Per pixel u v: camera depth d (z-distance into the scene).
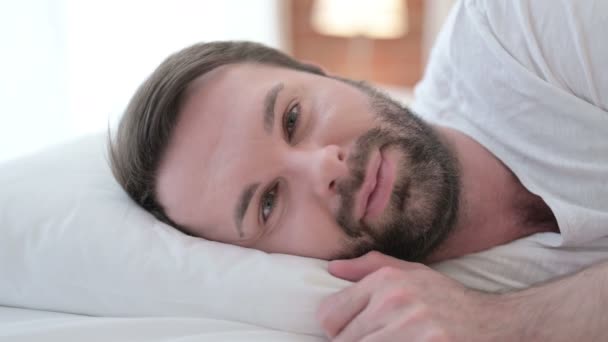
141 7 2.18
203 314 0.75
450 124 1.00
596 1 0.85
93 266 0.79
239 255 0.77
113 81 2.11
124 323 0.73
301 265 0.76
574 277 0.71
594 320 0.65
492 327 0.65
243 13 2.68
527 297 0.69
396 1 3.10
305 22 3.29
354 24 3.12
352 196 0.77
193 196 0.84
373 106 0.85
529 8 0.91
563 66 0.87
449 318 0.65
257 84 0.86
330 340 0.70
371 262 0.75
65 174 0.92
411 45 3.27
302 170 0.79
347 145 0.81
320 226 0.79
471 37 0.99
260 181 0.81
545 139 0.88
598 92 0.85
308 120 0.84
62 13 1.91
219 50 0.92
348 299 0.68
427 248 0.83
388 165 0.78
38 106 1.86
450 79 1.03
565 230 0.80
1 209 0.84
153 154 0.86
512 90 0.91
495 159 0.93
